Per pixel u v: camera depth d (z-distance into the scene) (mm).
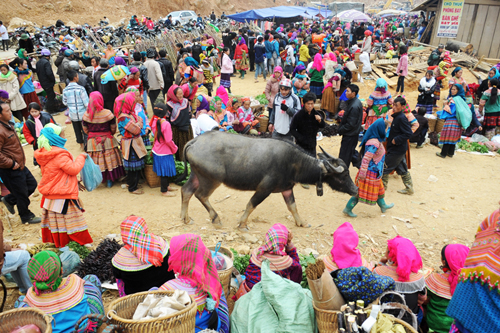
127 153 7629
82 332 3092
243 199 8094
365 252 6195
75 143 10836
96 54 18547
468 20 24266
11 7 39344
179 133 8789
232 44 21562
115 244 5281
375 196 7078
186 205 6820
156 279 3842
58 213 5211
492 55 23859
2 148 6090
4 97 8906
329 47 23656
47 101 13055
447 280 3979
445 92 16656
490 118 11836
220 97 11109
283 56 19688
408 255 3852
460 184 8914
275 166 6234
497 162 10258
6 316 2863
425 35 28375
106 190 8188
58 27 27891
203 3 61500
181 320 2904
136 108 8062
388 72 19609
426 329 4234
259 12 34312
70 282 3369
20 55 15102
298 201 8070
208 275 3637
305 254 5988
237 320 3922
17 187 6410
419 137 10898
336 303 3586
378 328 3188
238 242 6371
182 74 12992
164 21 38000
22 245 5711
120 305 3141
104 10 47438
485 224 3111
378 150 6824
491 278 2904
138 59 11852
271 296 3688
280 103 8602
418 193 8445
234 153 6246
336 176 6434
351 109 7723
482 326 2969
